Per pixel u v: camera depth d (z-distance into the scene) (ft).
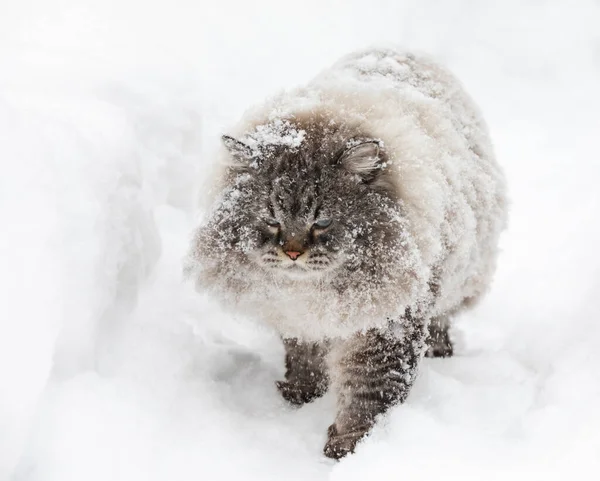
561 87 34.01
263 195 13.51
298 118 13.93
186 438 13.23
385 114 14.21
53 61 20.65
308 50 34.91
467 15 38.88
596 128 30.78
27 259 12.98
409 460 12.50
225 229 13.76
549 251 22.52
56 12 28.66
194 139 22.30
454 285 15.47
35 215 13.53
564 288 20.31
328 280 13.50
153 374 14.43
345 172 13.38
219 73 31.65
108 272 15.11
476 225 15.31
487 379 16.05
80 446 12.17
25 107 16.38
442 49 36.40
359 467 12.49
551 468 12.11
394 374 14.15
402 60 16.97
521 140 29.76
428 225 13.37
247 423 14.30
